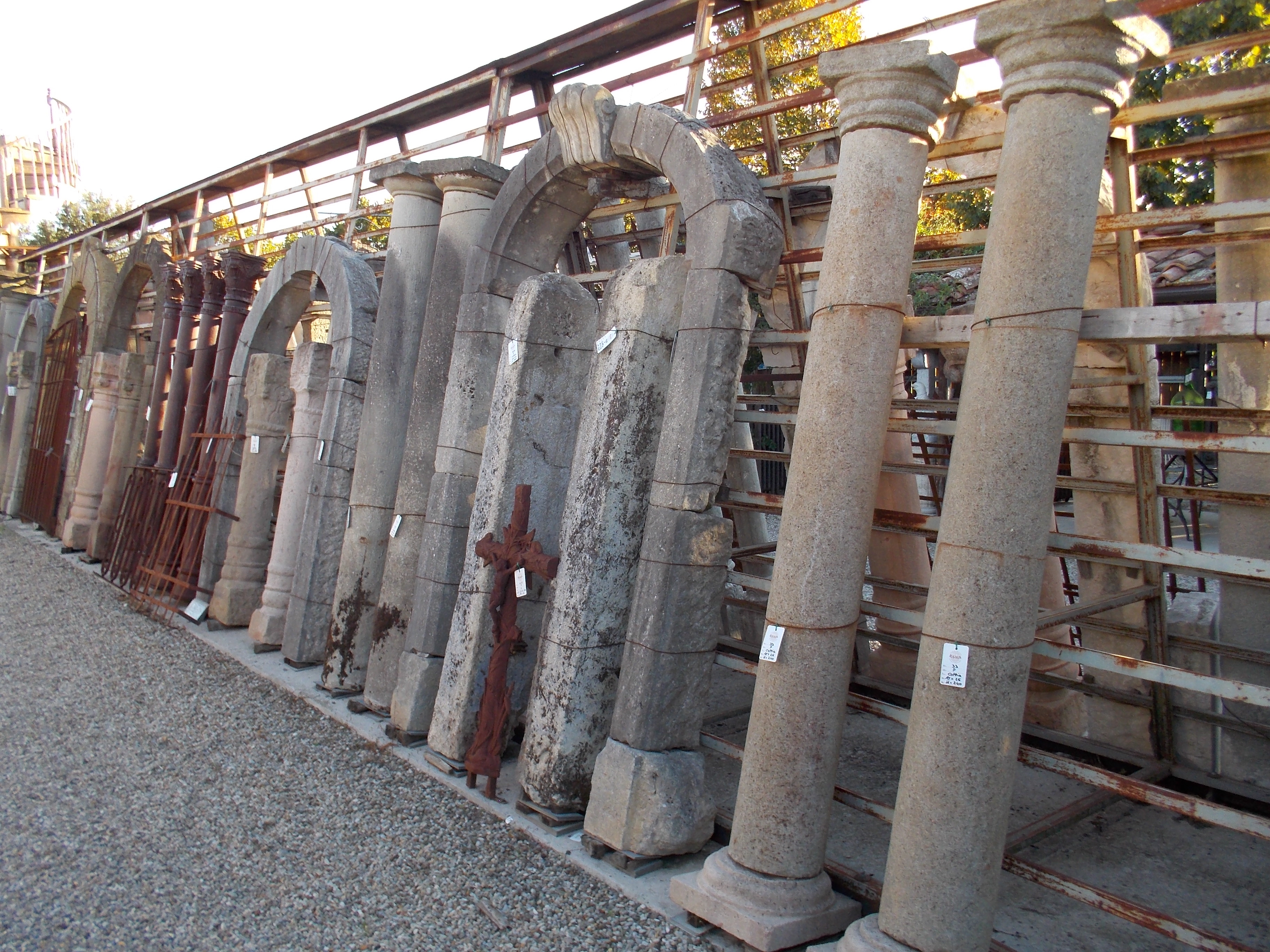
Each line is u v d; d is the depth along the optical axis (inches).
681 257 155.1
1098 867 144.0
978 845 100.1
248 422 283.6
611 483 150.8
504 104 236.2
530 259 195.9
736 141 416.5
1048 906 131.8
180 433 339.6
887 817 117.3
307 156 338.0
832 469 116.6
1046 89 101.5
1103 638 187.9
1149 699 171.9
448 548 191.2
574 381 181.3
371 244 490.0
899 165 117.8
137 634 269.0
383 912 127.3
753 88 193.6
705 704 144.9
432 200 226.4
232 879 134.6
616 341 154.2
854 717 220.4
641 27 206.7
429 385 208.7
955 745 100.7
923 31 148.9
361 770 177.3
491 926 124.3
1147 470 154.7
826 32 414.3
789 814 117.2
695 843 140.5
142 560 313.6
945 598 103.3
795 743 117.0
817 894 117.7
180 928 120.8
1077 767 112.2
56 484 423.8
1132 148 155.4
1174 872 142.5
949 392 248.1
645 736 138.8
